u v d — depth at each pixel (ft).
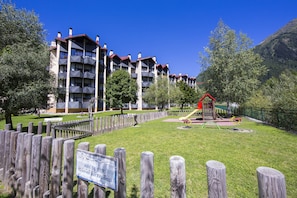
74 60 87.51
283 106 34.30
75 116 65.62
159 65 137.59
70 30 88.84
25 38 29.35
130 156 15.23
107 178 5.18
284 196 3.23
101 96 104.68
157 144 19.38
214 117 51.49
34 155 7.32
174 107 147.33
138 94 121.19
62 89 33.37
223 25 60.23
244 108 60.85
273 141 20.79
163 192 9.30
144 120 46.85
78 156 5.98
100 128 27.81
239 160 13.93
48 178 7.09
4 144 9.60
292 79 41.55
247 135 24.76
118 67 121.19
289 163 13.44
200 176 11.10
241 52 56.03
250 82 54.08
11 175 8.71
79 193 5.90
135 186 10.00
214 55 59.77
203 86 66.90
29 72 24.39
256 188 9.73
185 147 17.95
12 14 28.43
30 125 16.10
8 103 24.91
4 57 22.88
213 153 15.79
